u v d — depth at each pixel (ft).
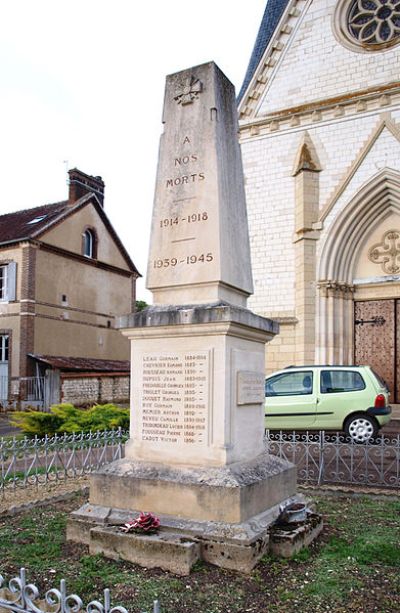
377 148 55.98
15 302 86.02
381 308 58.18
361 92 56.80
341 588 13.94
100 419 44.55
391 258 57.31
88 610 9.71
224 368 17.58
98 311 101.76
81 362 91.81
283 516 17.29
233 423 17.90
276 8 68.54
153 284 20.03
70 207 94.68
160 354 18.71
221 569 15.10
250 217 61.52
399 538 17.88
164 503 17.07
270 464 19.31
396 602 13.28
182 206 19.90
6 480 28.55
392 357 57.21
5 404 83.87
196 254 19.38
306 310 57.16
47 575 14.79
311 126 59.26
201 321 17.69
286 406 40.42
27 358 84.43
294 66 61.16
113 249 106.63
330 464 32.83
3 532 18.81
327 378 40.65
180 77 20.75
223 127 20.44
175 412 18.22
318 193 58.29
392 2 57.26
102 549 16.12
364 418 39.01
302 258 57.62
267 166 61.26
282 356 58.44
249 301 60.59
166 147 20.59
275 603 13.23
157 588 13.88
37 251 87.40
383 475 27.63
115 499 17.90
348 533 18.58
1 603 10.57
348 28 59.57
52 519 20.70
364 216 57.11
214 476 16.79
